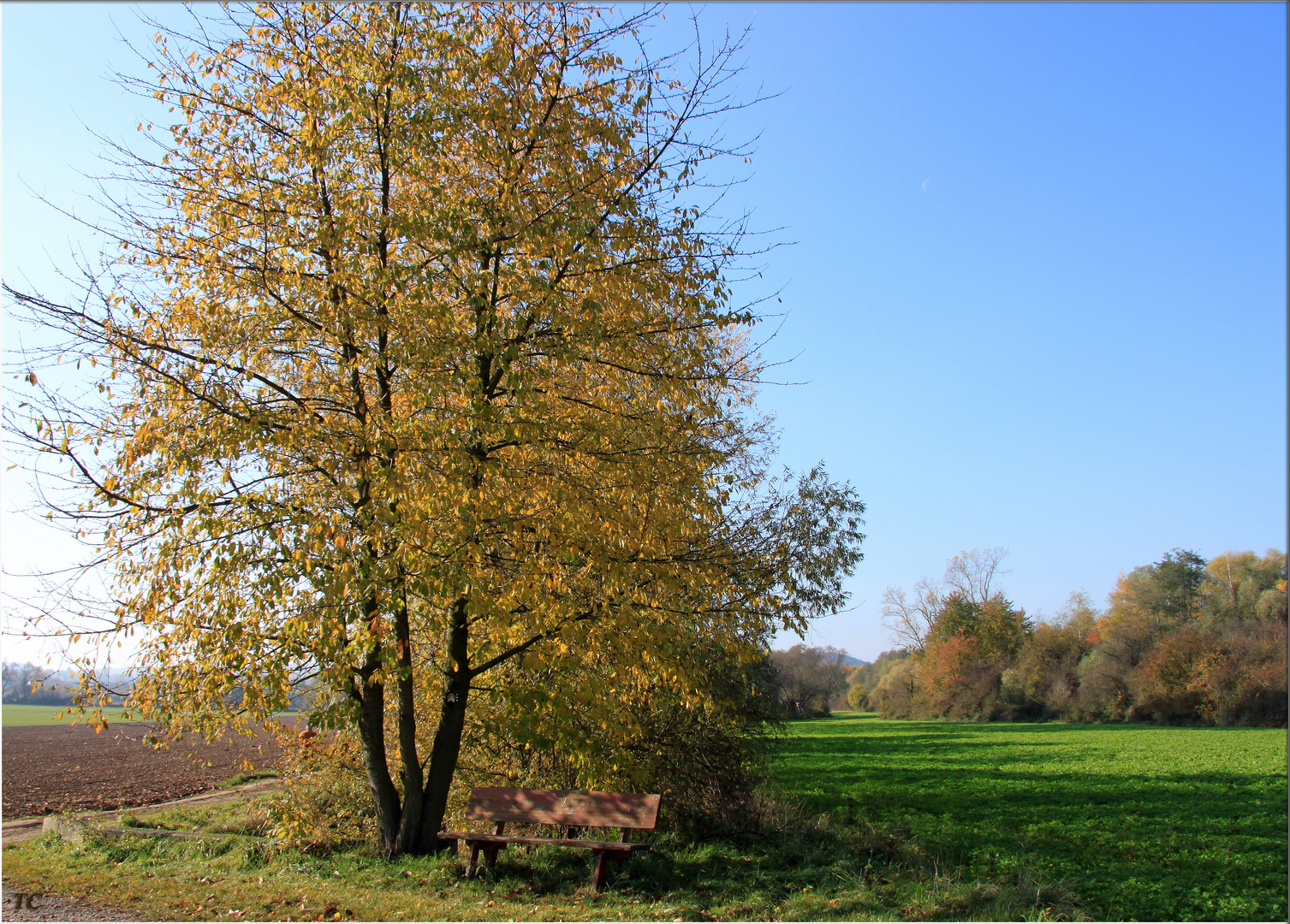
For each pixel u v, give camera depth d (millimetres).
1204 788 22453
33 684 9211
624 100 10641
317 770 12383
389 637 9805
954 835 15008
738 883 9664
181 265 9891
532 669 10336
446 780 10766
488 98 10055
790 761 33875
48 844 12234
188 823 14719
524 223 9664
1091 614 81688
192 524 8938
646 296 10547
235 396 9156
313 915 7828
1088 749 38031
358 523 9039
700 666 12070
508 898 8781
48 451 8867
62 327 8953
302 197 9672
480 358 10070
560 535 9398
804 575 13242
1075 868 11523
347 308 9141
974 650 77000
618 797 9586
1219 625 57688
